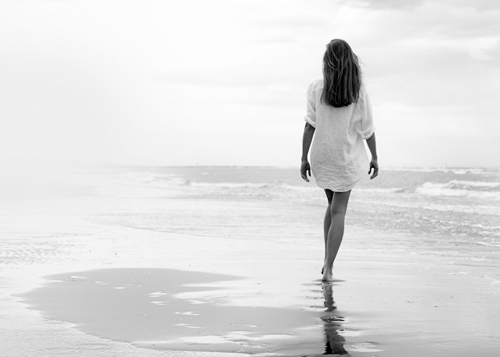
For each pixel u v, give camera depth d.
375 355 2.52
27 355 2.57
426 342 2.74
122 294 4.12
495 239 8.05
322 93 4.87
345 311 3.49
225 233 9.08
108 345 2.73
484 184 27.38
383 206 15.59
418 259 6.09
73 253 6.67
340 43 4.83
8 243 7.70
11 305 3.74
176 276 4.97
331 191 5.05
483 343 2.71
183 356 2.53
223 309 3.58
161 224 10.64
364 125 4.90
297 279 4.79
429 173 44.88
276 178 60.28
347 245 7.42
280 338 2.84
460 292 4.12
